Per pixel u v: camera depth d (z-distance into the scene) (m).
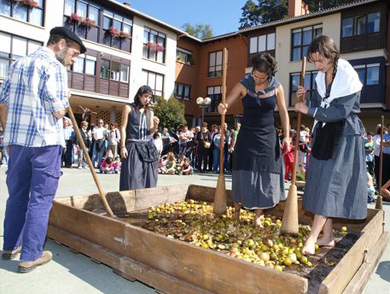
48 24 17.50
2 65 16.22
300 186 8.34
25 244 2.56
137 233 2.46
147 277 2.32
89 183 7.82
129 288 2.39
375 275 2.73
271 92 3.13
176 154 14.06
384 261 3.05
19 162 2.61
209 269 2.04
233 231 3.27
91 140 12.62
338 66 2.56
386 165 8.46
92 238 2.84
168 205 4.50
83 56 19.14
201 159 12.97
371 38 17.86
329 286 1.72
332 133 2.62
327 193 2.57
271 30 21.88
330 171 2.59
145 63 22.48
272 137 3.20
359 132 2.64
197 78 27.08
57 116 2.55
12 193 2.73
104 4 20.02
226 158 12.98
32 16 17.06
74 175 9.48
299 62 20.31
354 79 2.50
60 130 2.70
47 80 2.50
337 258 2.73
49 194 2.64
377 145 8.61
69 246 2.98
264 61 2.96
